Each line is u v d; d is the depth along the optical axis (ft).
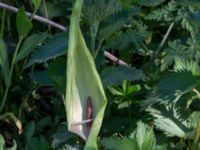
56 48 2.17
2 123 2.69
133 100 2.42
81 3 1.82
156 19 2.79
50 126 2.67
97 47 2.29
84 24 2.40
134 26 2.64
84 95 1.93
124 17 2.14
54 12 2.88
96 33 2.15
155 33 2.89
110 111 2.46
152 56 2.69
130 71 2.21
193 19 2.36
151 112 2.22
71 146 2.15
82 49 1.87
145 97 2.37
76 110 1.93
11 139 2.65
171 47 2.48
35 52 2.19
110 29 2.14
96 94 1.91
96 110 1.93
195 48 2.43
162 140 2.21
